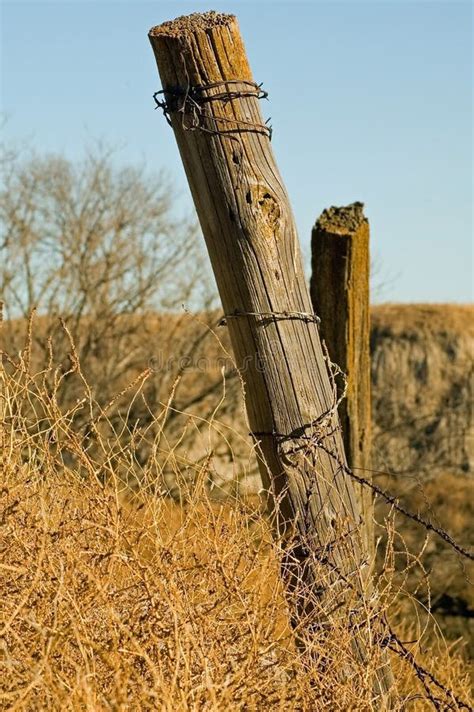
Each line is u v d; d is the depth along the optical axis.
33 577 2.42
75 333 15.02
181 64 2.98
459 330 21.88
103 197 16.73
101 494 2.62
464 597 9.38
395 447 16.36
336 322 3.88
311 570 2.95
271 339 3.02
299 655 2.57
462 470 15.63
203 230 3.09
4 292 15.98
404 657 3.03
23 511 2.58
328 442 3.10
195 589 2.70
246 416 3.00
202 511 2.76
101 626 2.45
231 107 2.99
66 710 2.12
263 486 3.13
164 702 2.16
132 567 2.53
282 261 3.04
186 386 14.48
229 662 2.44
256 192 3.00
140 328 16.22
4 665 2.26
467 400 17.36
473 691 3.84
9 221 16.17
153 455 2.77
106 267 16.12
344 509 3.11
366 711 2.69
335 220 3.94
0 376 2.75
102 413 2.79
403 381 20.77
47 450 2.70
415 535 11.62
